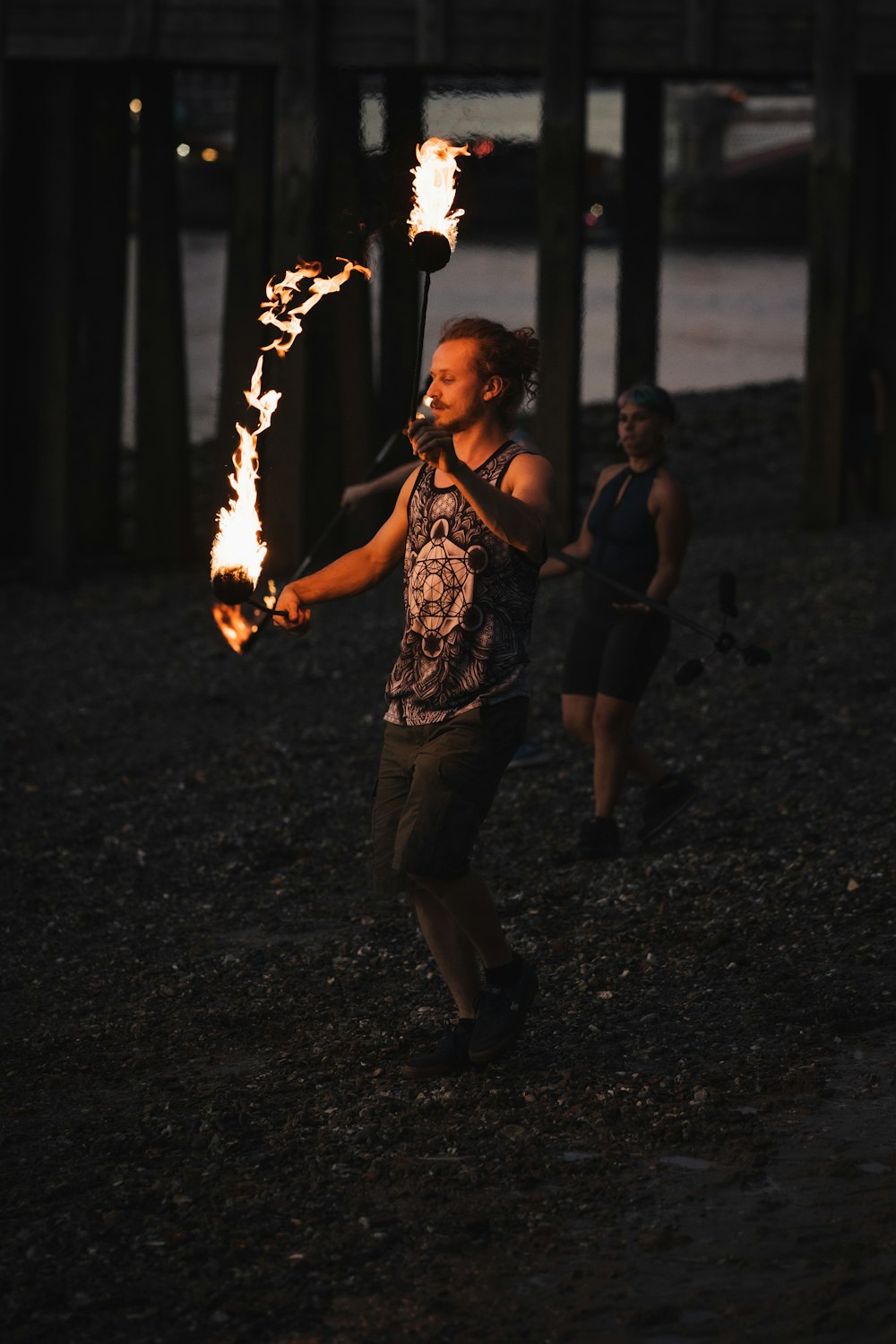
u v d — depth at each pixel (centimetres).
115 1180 1174
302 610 1362
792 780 2266
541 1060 1358
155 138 3919
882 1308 929
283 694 2980
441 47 3656
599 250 18812
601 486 1938
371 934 1769
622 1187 1114
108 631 3525
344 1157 1191
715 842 1998
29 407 4075
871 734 2462
